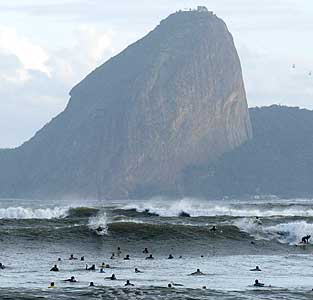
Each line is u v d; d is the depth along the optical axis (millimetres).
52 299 65188
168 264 93438
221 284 76250
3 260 94000
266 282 78438
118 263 93938
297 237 122250
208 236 118250
